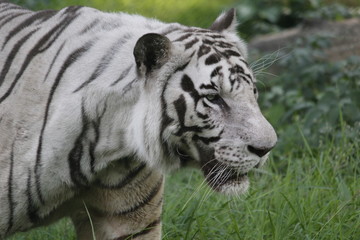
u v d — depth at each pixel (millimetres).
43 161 7621
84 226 8617
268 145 7355
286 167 11836
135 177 8078
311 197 10117
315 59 15820
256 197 10250
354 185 10352
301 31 17750
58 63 7793
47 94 7703
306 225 9562
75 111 7582
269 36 18000
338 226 9312
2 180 7672
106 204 8242
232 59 7535
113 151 7695
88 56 7750
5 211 7734
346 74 13859
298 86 14523
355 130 11867
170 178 11469
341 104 12383
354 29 17359
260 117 7434
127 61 7613
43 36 8055
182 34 7707
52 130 7605
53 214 8180
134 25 8031
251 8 19219
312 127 12367
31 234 9961
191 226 9648
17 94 7781
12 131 7699
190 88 7410
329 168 11016
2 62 8031
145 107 7434
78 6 8336
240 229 9547
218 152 7480
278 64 16047
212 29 8219
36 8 15039
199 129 7473
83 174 7773
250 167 7520
